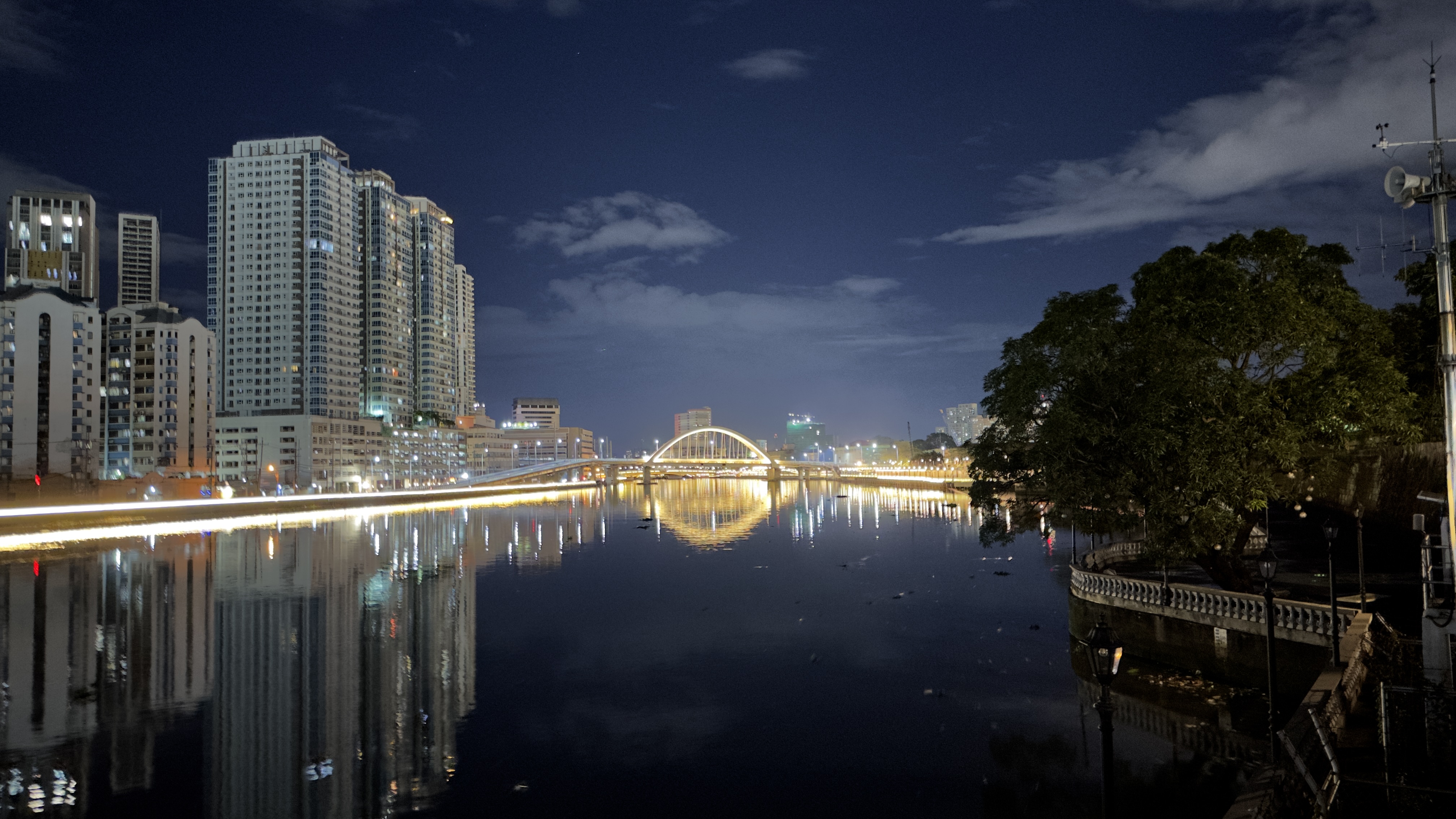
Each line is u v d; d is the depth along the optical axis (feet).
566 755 87.86
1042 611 154.81
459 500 645.92
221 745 92.22
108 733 95.96
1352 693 68.39
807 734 91.81
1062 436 100.42
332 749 90.53
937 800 73.72
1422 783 50.31
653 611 168.86
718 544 303.27
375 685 115.14
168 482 465.47
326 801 77.15
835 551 270.87
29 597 189.88
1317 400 98.22
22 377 426.51
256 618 165.27
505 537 343.26
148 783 81.71
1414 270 134.51
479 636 147.13
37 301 433.89
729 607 171.32
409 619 163.43
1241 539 112.57
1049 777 76.33
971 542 287.48
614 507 579.07
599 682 115.65
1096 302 119.24
